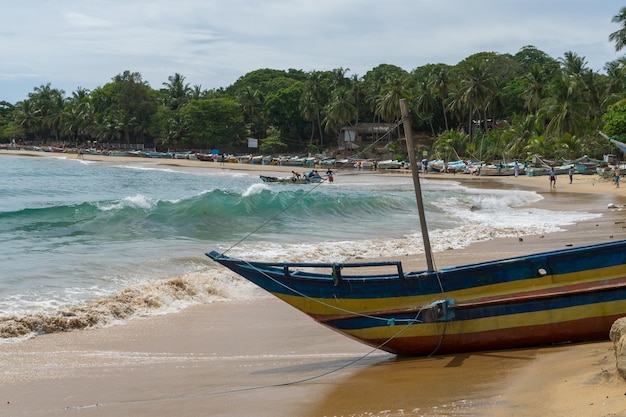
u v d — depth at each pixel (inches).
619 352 254.5
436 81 3754.9
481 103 3501.5
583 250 342.3
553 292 345.1
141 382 347.6
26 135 5792.3
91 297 546.6
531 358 328.5
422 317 358.0
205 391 326.0
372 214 1250.6
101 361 392.2
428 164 3149.6
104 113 5241.1
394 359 374.0
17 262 678.5
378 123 4340.6
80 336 453.4
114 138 5118.1
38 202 1408.7
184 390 329.7
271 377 348.5
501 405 256.2
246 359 395.2
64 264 672.4
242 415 284.2
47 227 924.6
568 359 312.2
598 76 3403.1
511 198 1568.7
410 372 332.2
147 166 3484.3
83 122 5196.9
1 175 2465.6
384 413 265.7
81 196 1616.6
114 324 487.5
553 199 1631.4
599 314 340.8
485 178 2694.4
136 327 479.5
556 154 2812.5
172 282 584.1
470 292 359.3
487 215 1258.0
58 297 539.8
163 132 4744.1
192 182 2333.9
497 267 353.4
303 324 490.9
